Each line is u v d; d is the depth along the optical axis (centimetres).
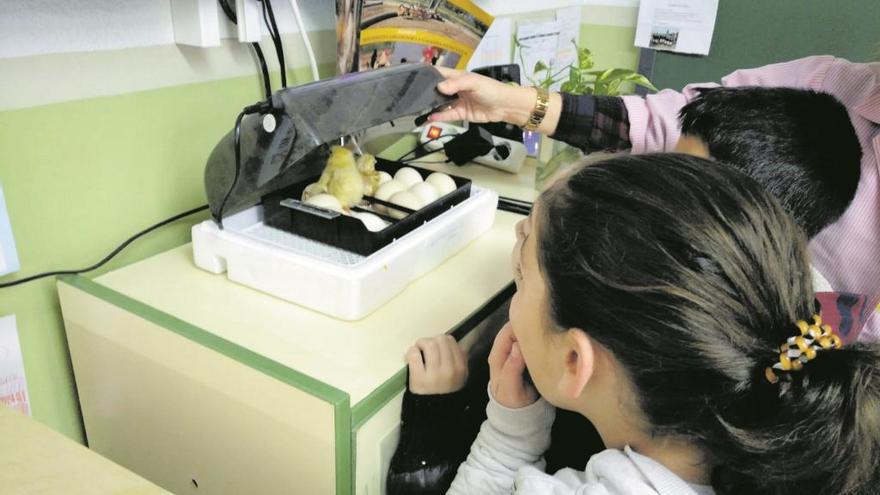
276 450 72
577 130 114
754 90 82
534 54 178
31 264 84
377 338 78
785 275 50
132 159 92
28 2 75
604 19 201
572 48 196
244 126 79
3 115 76
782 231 51
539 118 113
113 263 93
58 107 81
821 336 49
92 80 84
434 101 96
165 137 95
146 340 78
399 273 86
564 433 86
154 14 89
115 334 82
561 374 59
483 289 92
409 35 114
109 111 87
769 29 183
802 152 75
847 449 48
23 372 87
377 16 105
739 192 52
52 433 58
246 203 91
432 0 115
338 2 101
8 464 54
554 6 180
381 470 75
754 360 49
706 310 48
